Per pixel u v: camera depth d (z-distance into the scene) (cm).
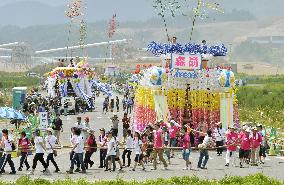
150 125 7344
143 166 6059
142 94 8725
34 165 5678
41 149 5672
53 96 15425
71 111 15112
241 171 6019
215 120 8450
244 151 6391
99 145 6431
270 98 18788
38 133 5722
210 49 8675
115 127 8700
